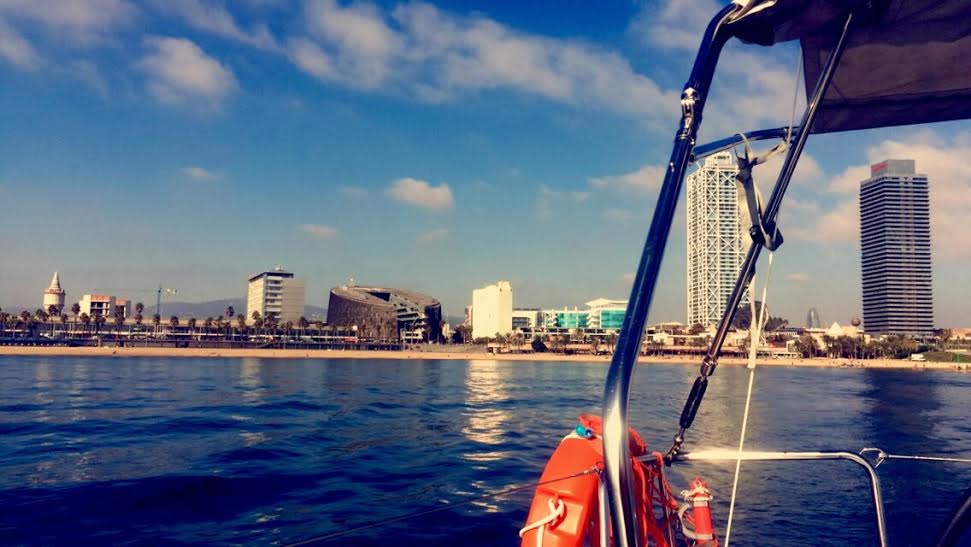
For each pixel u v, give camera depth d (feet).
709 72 7.97
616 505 5.93
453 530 39.45
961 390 240.73
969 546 32.07
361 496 49.26
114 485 51.08
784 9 8.50
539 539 8.23
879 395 205.16
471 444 80.43
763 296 9.05
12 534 37.37
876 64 9.61
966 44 9.20
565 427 101.96
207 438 81.10
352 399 155.74
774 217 8.93
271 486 52.13
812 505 46.91
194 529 39.19
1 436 80.48
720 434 98.27
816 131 10.59
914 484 54.80
